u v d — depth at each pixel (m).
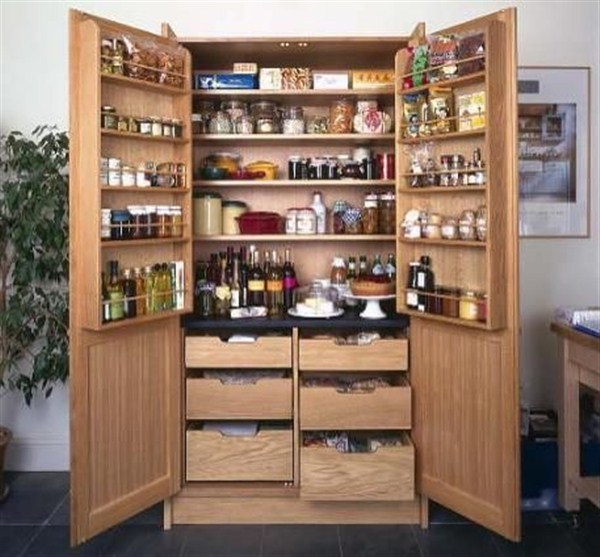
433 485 2.35
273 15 2.85
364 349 2.38
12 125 2.83
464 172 2.16
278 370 2.51
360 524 2.44
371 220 2.62
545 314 2.89
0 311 2.64
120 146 2.23
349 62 2.70
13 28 2.82
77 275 2.06
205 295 2.56
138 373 2.26
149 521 2.47
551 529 2.40
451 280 2.31
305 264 2.82
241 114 2.60
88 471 2.11
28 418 2.92
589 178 2.86
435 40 2.21
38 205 2.50
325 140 2.64
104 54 2.04
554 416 2.75
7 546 2.28
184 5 2.85
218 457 2.40
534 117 2.84
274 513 2.44
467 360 2.21
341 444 2.38
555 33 2.83
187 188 2.35
